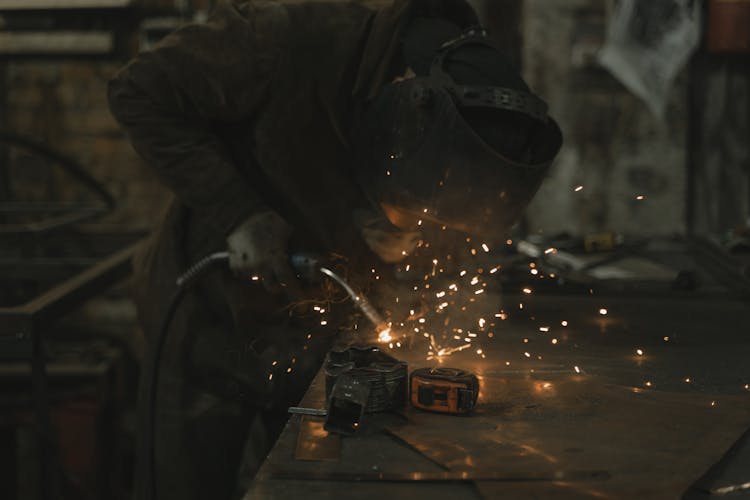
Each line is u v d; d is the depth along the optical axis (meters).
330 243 1.71
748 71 3.48
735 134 3.51
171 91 1.54
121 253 2.45
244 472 2.59
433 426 0.98
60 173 3.59
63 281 2.44
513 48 3.50
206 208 1.59
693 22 3.36
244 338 1.79
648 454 0.89
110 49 3.51
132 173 3.62
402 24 1.44
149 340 1.92
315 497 0.78
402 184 1.29
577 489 0.79
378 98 1.41
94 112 3.59
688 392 1.14
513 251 2.35
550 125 1.29
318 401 1.07
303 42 1.54
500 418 1.01
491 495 0.77
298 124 1.58
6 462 3.02
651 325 1.62
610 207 3.55
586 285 1.99
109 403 3.27
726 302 1.89
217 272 1.76
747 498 0.81
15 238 2.54
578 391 1.14
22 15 3.52
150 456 1.86
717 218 3.57
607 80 3.47
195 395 1.89
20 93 3.59
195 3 3.52
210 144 1.60
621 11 3.39
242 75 1.52
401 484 0.82
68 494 2.51
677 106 3.46
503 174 1.19
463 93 1.20
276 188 1.69
